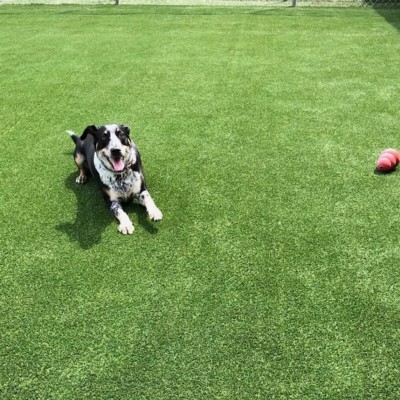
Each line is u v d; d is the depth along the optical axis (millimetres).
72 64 4152
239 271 1811
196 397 1374
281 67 3904
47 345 1551
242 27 5160
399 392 1363
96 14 5941
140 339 1556
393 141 2715
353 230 2006
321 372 1426
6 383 1438
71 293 1745
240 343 1526
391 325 1568
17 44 4793
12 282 1810
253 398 1363
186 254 1903
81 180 2412
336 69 3826
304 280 1759
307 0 6414
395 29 4875
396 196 2217
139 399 1376
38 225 2117
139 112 3188
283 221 2072
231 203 2201
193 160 2572
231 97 3363
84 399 1384
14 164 2621
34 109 3303
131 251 1931
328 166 2479
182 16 5723
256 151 2645
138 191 2152
